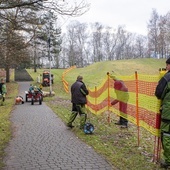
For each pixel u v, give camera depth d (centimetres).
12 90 3816
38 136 966
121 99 1007
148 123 732
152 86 713
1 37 1806
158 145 657
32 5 822
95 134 975
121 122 1115
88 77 5122
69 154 735
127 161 658
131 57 13075
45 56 6238
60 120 1319
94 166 633
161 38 10725
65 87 3597
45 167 638
